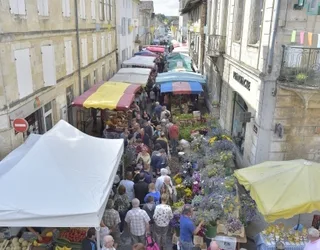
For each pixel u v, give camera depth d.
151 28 56.81
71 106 12.96
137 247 5.69
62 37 11.76
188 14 39.19
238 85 11.82
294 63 8.25
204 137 12.02
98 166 7.17
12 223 5.73
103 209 6.24
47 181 6.28
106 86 14.70
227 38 13.84
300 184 6.77
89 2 15.65
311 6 7.68
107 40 20.48
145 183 8.54
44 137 7.32
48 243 6.73
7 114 7.71
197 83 17.78
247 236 8.08
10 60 7.82
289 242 7.05
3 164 6.96
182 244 6.82
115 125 13.19
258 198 6.83
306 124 8.98
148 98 20.61
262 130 9.13
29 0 8.84
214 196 7.77
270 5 8.45
